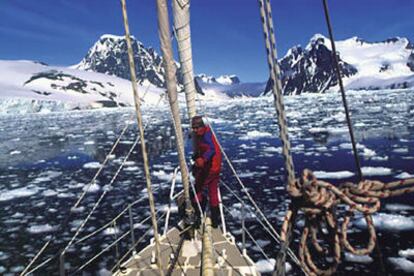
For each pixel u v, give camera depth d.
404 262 7.02
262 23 1.72
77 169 19.05
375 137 22.73
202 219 3.97
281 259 1.60
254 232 8.98
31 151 26.66
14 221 10.95
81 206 12.13
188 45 3.87
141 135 1.97
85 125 48.91
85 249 8.55
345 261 7.09
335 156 17.80
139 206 11.68
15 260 8.21
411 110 39.38
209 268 3.19
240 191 12.73
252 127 34.41
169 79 3.54
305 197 1.58
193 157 4.40
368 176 13.67
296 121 36.50
